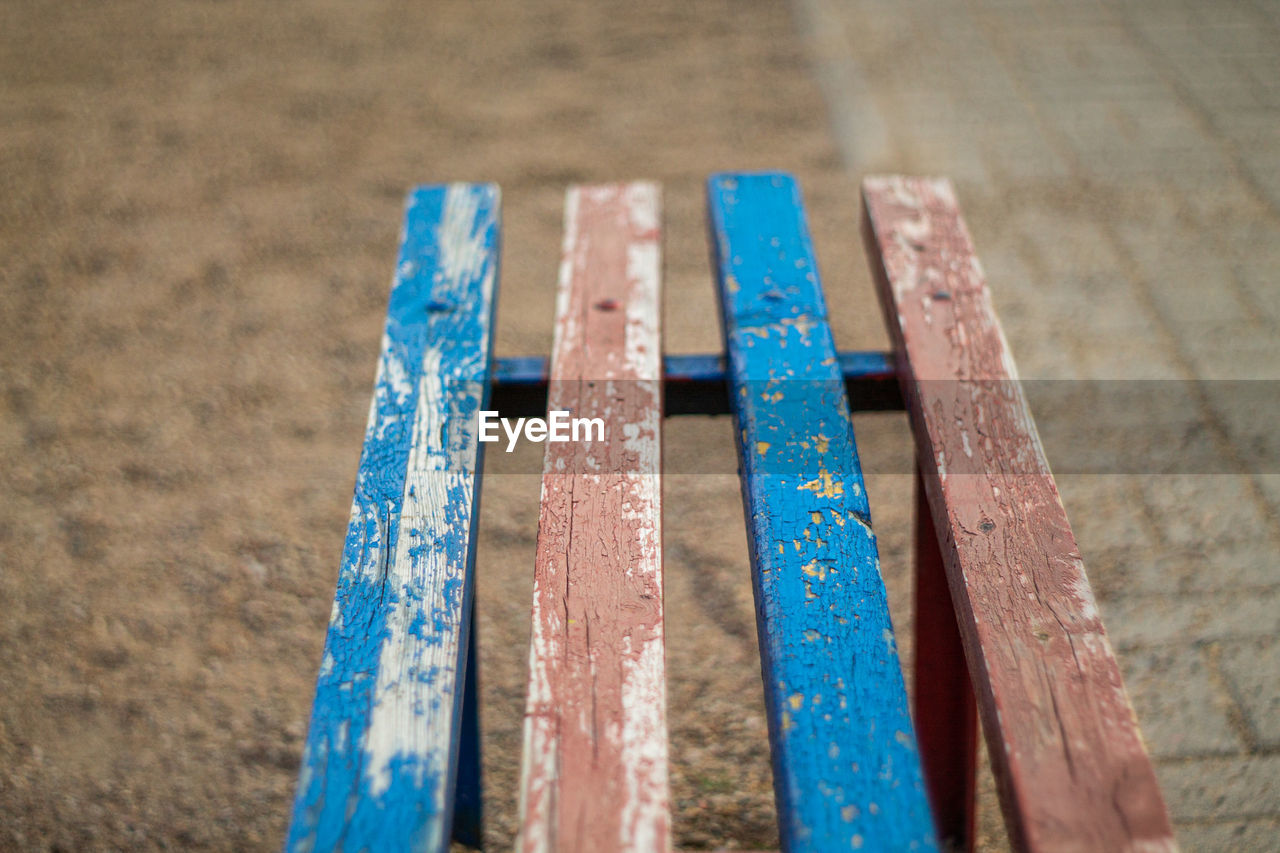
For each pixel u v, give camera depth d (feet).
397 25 15.90
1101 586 7.05
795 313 4.42
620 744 2.90
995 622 3.11
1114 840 2.60
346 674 3.09
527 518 7.84
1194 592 6.96
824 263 10.34
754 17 15.51
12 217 11.68
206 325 9.99
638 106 13.30
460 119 13.23
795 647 3.12
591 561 3.40
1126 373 8.80
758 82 13.71
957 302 4.37
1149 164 11.50
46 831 5.96
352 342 9.73
